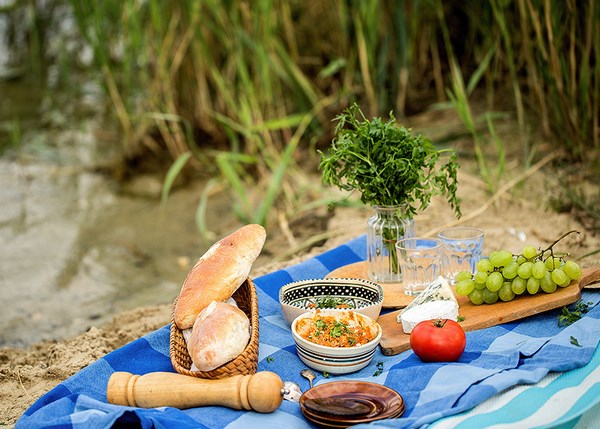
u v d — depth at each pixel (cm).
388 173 216
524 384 189
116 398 191
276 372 200
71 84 535
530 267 210
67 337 278
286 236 321
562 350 196
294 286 217
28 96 527
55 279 318
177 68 405
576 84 322
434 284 209
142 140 420
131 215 374
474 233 229
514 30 342
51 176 420
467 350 201
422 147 215
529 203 303
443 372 191
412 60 399
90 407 190
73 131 475
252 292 208
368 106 401
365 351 197
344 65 390
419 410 185
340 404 184
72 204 389
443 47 412
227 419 186
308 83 397
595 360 193
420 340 197
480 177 323
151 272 320
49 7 570
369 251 227
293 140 338
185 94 416
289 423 184
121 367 203
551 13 309
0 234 360
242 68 366
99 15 395
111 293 307
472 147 349
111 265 326
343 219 317
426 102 403
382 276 226
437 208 307
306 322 203
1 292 310
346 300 216
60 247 344
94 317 292
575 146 321
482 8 366
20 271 324
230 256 204
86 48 559
